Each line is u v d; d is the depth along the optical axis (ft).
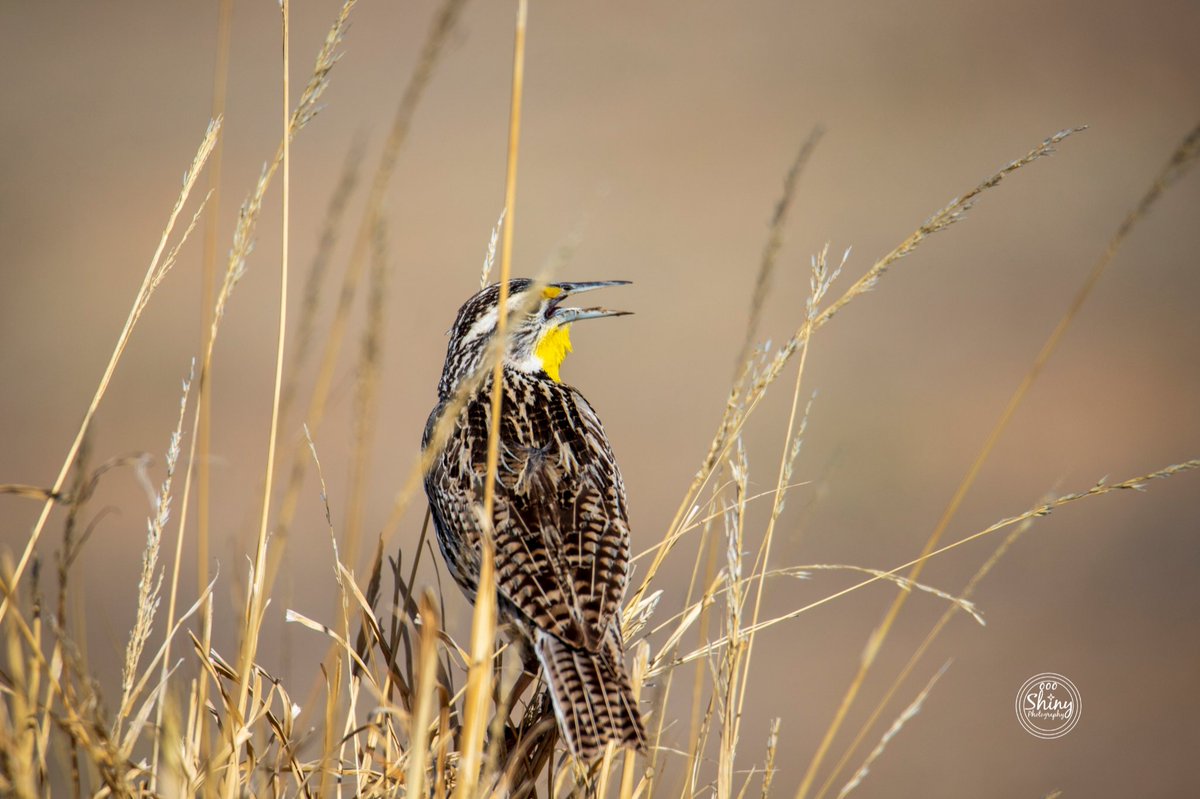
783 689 38.34
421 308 68.74
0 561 14.62
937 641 41.19
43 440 56.39
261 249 78.59
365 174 91.86
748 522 47.03
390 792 14.25
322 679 13.57
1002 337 65.77
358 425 12.59
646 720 14.38
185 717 15.14
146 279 14.65
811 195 87.04
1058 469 52.49
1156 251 75.61
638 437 56.29
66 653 12.64
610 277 73.87
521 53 13.17
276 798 13.55
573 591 16.08
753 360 16.07
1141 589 44.04
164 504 13.78
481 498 17.31
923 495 50.21
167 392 61.05
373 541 44.88
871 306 69.97
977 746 35.27
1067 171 87.56
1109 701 37.47
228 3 15.38
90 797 12.95
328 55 14.70
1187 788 33.19
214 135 15.10
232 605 38.14
